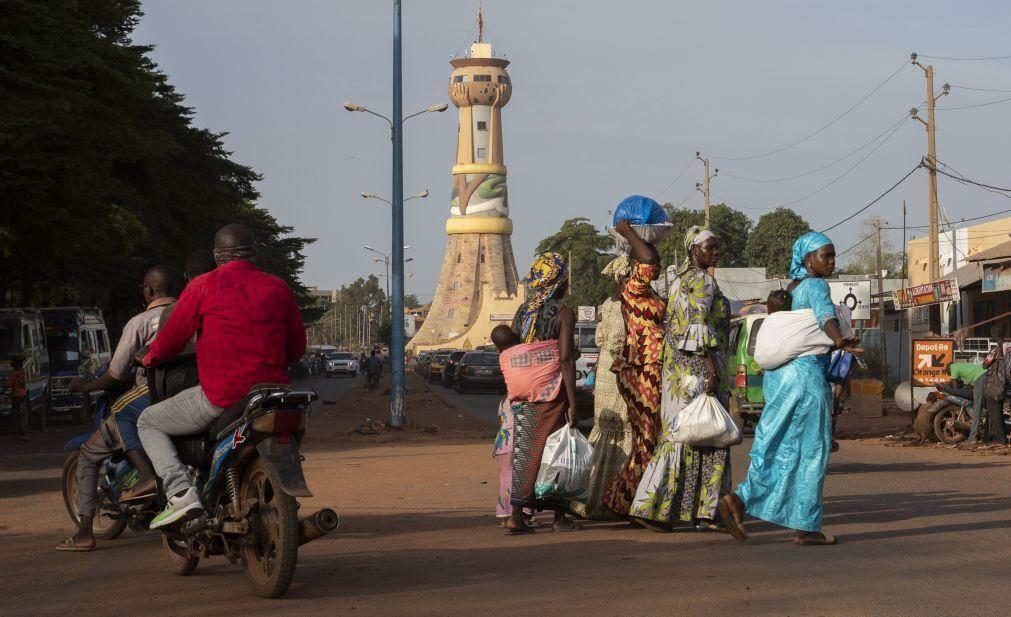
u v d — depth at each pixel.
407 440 20.80
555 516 8.46
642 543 7.57
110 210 31.64
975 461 14.73
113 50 29.80
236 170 49.09
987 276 31.19
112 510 8.00
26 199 26.66
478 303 144.62
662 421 8.05
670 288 8.07
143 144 32.50
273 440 5.83
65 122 27.39
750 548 7.25
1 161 25.80
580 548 7.38
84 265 33.56
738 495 7.39
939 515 8.84
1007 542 7.36
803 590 5.75
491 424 25.91
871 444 18.27
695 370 7.91
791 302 7.55
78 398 29.05
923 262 61.00
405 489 11.63
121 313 51.38
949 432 17.73
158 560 7.34
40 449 20.08
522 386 8.26
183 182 45.28
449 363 54.69
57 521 9.50
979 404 17.00
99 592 6.16
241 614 5.45
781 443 7.36
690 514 7.96
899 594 5.62
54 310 29.78
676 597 5.61
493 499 10.66
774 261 88.38
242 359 6.12
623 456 8.70
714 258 8.00
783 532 7.98
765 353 7.37
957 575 6.15
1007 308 34.09
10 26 26.81
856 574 6.21
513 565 6.71
